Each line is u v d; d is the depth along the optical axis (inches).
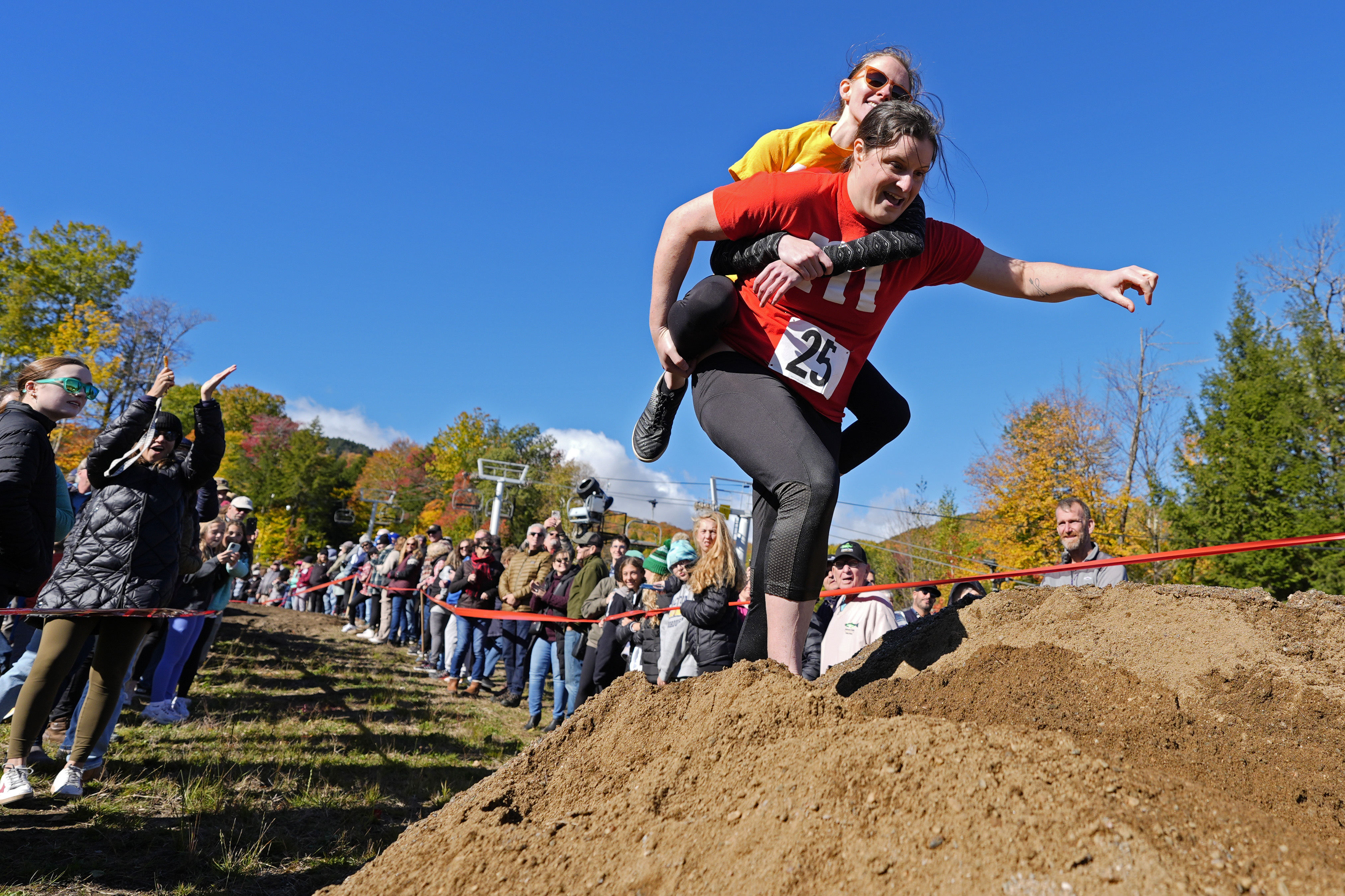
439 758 227.1
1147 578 928.9
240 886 124.7
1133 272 78.0
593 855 60.2
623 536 294.4
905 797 51.3
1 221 1209.4
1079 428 1072.2
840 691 82.0
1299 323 928.9
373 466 3157.0
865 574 188.9
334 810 167.9
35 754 174.6
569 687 285.7
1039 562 1074.1
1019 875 43.4
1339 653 63.6
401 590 533.0
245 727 242.5
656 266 76.4
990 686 70.5
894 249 70.6
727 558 170.7
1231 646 66.4
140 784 171.3
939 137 71.7
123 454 156.2
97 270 1268.5
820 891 47.6
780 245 69.9
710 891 51.5
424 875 64.4
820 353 74.5
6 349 1203.9
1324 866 43.7
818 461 68.5
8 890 113.5
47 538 131.4
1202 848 44.1
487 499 2283.5
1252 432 874.1
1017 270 82.6
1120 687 66.3
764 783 58.3
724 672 73.5
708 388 76.2
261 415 3213.6
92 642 188.4
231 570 267.1
